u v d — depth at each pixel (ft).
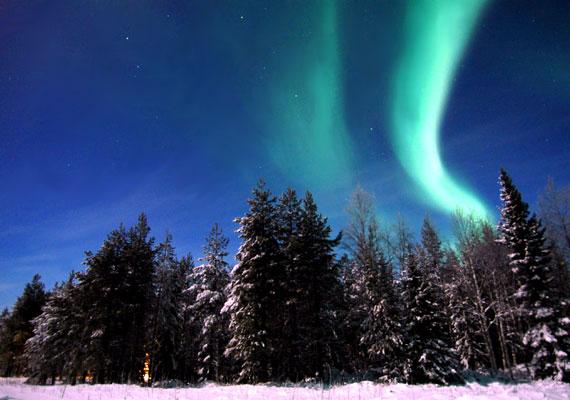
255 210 84.53
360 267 77.82
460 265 89.76
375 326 67.67
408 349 65.82
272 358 75.56
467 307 93.40
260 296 75.82
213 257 103.14
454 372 62.39
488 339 77.05
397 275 84.94
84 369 88.63
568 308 79.15
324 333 73.46
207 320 93.97
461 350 93.76
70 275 124.26
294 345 74.90
